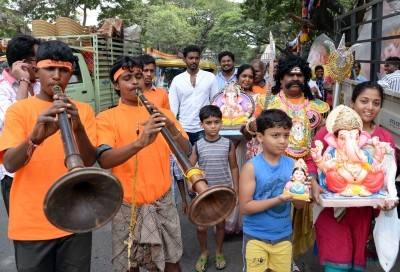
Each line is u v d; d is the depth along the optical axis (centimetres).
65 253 223
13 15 1561
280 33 2398
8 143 203
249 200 254
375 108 262
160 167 252
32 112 216
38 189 213
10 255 392
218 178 364
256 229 258
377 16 411
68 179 137
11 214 217
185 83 484
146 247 246
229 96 403
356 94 269
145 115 258
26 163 200
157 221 246
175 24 2762
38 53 212
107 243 414
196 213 171
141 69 257
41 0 2061
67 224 151
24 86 285
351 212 250
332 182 239
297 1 1515
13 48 289
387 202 228
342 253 250
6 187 281
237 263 364
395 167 244
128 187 246
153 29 2711
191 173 178
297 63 320
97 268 362
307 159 283
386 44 547
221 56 541
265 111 253
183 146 260
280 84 338
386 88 351
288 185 233
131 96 254
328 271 255
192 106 486
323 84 830
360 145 240
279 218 256
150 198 248
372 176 236
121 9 2245
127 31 1185
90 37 923
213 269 354
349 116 242
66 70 216
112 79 259
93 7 2152
